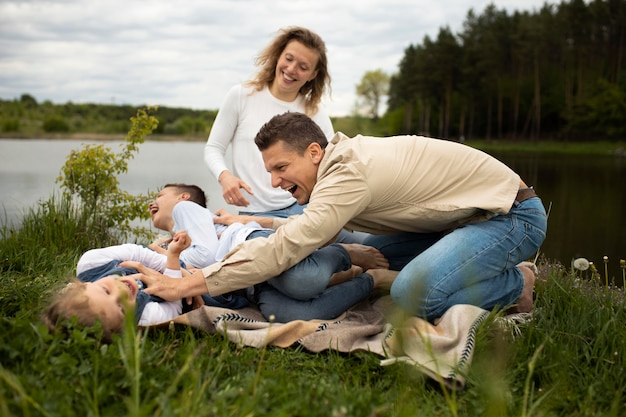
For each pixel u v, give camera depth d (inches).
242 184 129.6
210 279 87.0
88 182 163.5
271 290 98.1
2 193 263.4
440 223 96.8
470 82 1694.1
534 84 1733.5
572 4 1642.5
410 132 2075.5
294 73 139.2
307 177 94.4
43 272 120.6
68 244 143.8
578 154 1222.3
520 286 97.7
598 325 90.3
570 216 321.4
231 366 74.8
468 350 79.3
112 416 57.6
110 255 96.8
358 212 88.8
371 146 91.5
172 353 76.4
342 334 86.1
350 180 86.4
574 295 106.2
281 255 86.6
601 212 336.5
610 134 1574.8
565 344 87.1
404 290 88.6
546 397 71.7
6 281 108.9
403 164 91.2
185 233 94.3
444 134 1914.4
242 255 86.8
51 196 163.5
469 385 75.2
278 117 95.0
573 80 1708.9
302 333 87.4
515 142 1660.9
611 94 1540.4
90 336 75.8
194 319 86.9
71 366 65.7
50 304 81.4
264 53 143.2
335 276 105.9
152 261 100.6
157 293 85.0
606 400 72.1
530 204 96.5
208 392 65.0
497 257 92.9
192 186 124.9
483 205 92.6
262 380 68.6
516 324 92.7
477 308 86.7
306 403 61.9
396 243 113.3
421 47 1939.0
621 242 242.8
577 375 78.8
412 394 71.1
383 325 93.1
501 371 78.0
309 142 93.0
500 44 1697.8
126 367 60.5
